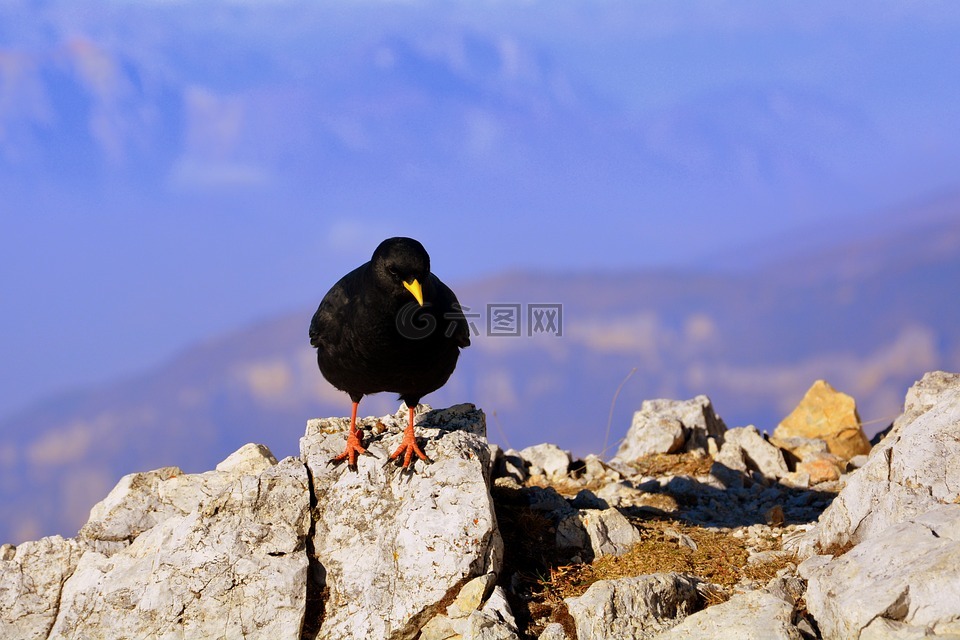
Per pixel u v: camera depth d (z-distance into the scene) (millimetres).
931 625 8570
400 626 10758
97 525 12742
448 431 13203
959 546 9070
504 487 14117
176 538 11656
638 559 12203
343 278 12977
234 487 12008
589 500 14578
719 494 16016
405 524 11344
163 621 11148
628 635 10102
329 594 11570
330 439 13016
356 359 12297
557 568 12055
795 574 11266
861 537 11484
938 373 16078
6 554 12461
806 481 16875
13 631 11609
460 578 10820
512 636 10047
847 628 8953
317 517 12109
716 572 11781
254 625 11070
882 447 12930
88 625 11484
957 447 11367
